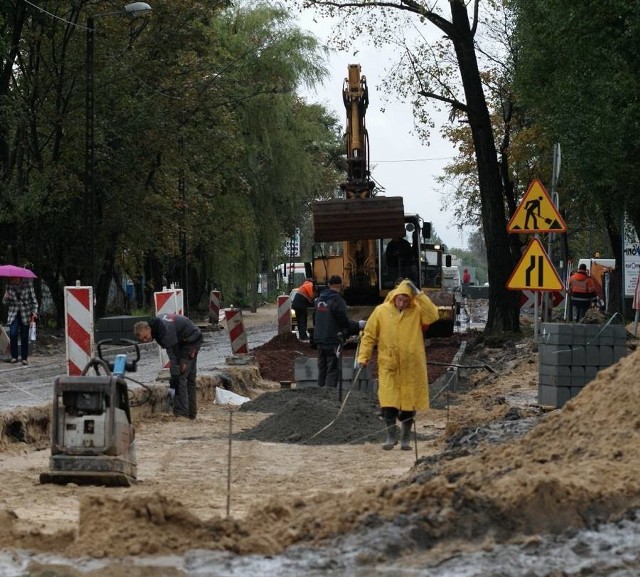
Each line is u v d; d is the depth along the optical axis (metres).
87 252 78.81
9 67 82.31
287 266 193.25
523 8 69.94
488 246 70.31
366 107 76.12
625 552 15.19
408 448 30.05
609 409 20.52
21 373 54.00
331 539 16.67
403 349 29.70
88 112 78.19
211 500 21.59
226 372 50.53
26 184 85.69
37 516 19.55
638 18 58.31
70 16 85.75
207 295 158.88
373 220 72.31
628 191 64.69
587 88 63.28
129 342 25.05
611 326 30.12
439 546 16.14
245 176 116.88
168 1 88.69
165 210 97.12
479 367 50.72
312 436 32.34
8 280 60.06
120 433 23.38
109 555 16.14
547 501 16.61
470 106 70.75
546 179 92.75
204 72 93.94
